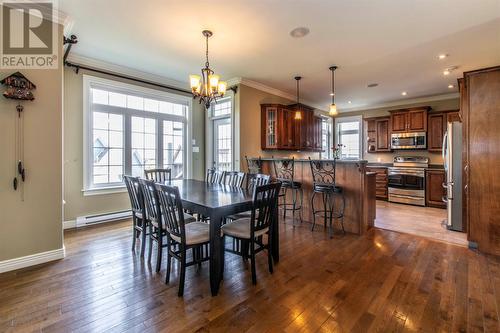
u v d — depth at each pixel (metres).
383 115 6.95
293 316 1.78
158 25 2.83
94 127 4.02
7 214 2.39
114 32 2.99
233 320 1.73
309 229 3.83
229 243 3.30
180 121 5.15
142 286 2.15
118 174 4.29
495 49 3.43
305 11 2.54
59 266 2.50
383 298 2.00
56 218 2.66
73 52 3.59
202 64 4.02
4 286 2.12
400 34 3.01
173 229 2.15
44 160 2.58
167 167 4.94
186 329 1.64
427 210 5.19
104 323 1.69
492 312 1.81
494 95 2.85
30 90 2.48
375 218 4.25
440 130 5.72
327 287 2.16
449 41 3.19
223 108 5.18
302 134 5.91
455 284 2.21
